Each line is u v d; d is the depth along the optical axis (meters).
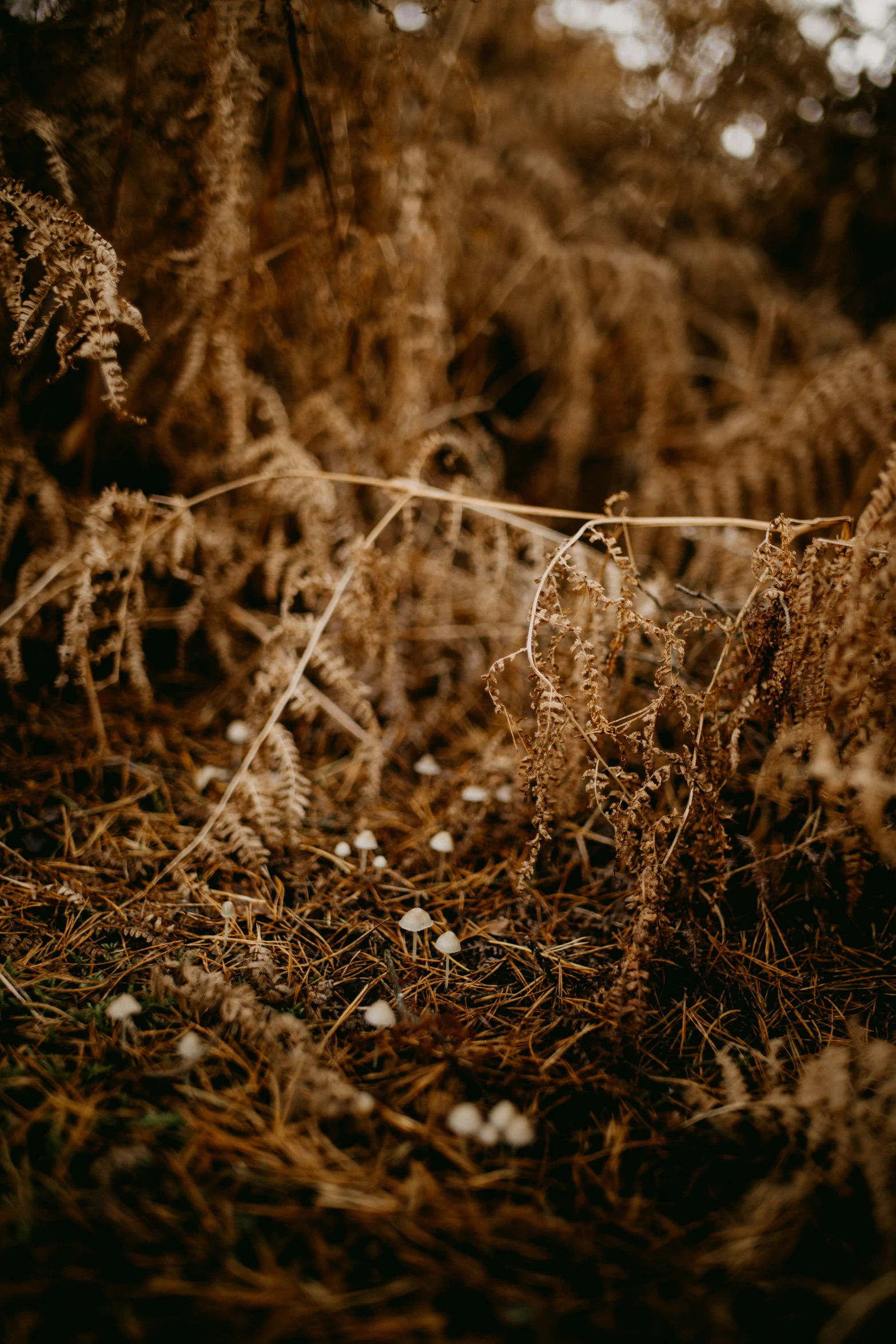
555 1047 1.49
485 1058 1.46
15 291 1.66
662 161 3.42
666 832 1.63
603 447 3.63
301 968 1.65
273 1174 1.20
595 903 1.88
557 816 1.97
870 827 1.40
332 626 2.45
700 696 1.64
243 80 2.04
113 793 2.12
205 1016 1.49
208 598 2.43
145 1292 1.03
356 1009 1.55
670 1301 1.06
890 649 1.55
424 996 1.61
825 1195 1.21
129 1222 1.11
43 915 1.71
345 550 2.34
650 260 3.18
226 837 1.98
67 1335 0.97
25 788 2.06
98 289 1.67
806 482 2.83
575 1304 1.05
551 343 3.52
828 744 1.45
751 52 3.22
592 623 1.84
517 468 3.59
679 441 3.37
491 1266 1.10
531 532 2.21
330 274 2.54
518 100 3.45
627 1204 1.21
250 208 2.42
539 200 3.49
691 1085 1.38
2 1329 0.96
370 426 2.81
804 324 3.39
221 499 2.58
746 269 3.43
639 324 3.32
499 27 3.35
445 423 3.22
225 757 2.29
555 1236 1.14
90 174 2.11
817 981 1.67
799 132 3.47
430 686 2.66
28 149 2.01
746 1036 1.55
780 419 2.96
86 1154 1.21
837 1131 1.21
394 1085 1.38
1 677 2.33
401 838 2.08
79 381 2.45
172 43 1.99
